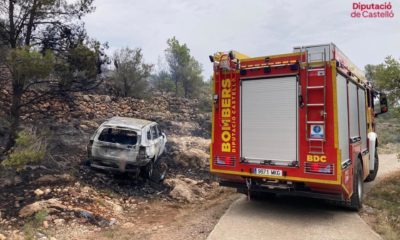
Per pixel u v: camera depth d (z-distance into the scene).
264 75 6.87
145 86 23.16
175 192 9.62
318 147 6.21
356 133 7.84
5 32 9.80
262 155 6.80
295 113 6.51
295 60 6.57
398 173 12.27
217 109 7.38
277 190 6.89
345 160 6.55
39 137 9.61
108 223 6.95
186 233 6.39
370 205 7.92
